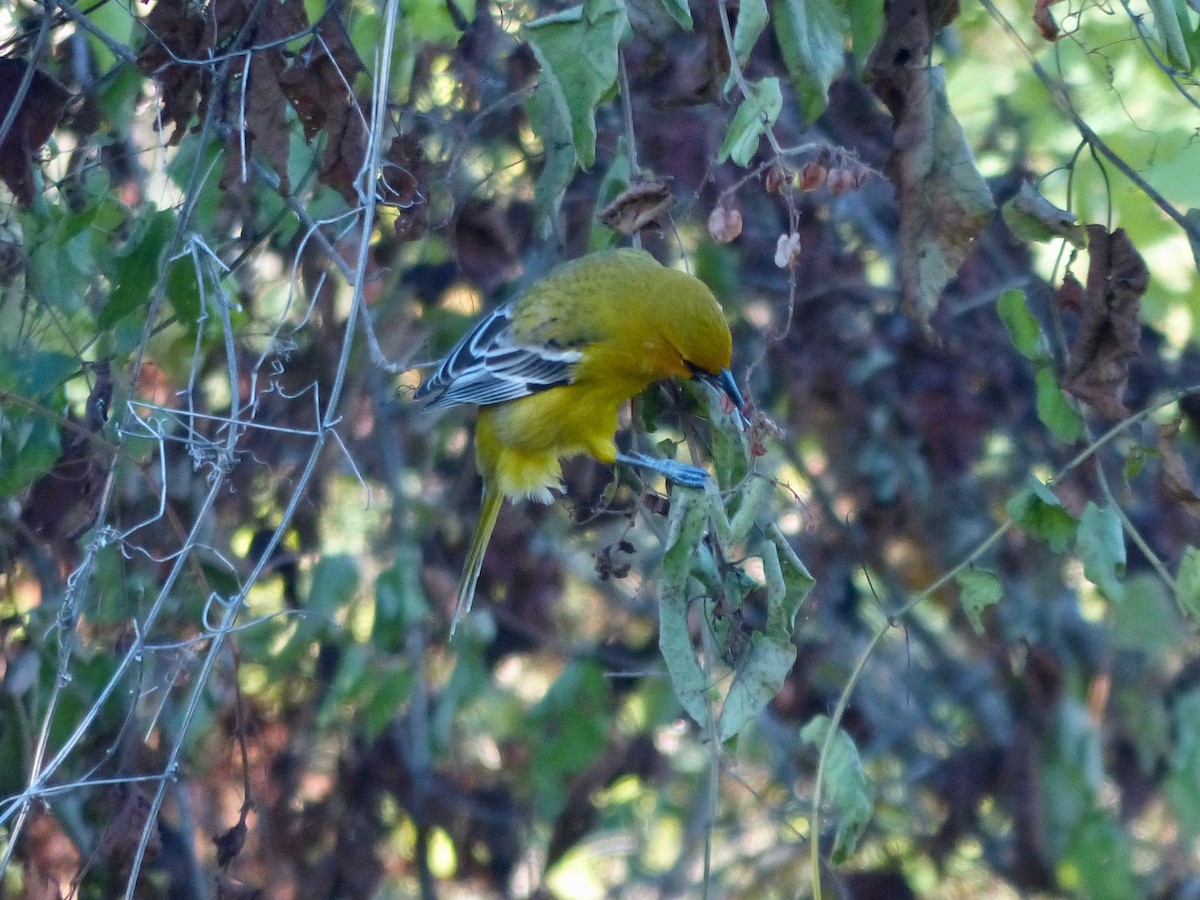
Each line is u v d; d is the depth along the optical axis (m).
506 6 10.19
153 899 10.35
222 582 10.70
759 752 13.22
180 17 7.64
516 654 11.91
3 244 8.88
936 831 12.43
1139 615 10.98
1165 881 11.87
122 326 8.97
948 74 12.01
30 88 8.02
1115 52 10.99
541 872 12.83
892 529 12.09
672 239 11.30
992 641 11.99
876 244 11.84
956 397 11.37
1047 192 11.47
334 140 7.49
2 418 8.55
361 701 11.20
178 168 9.10
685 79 9.83
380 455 11.50
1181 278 11.15
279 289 11.19
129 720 8.29
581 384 9.38
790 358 11.54
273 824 11.23
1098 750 11.49
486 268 10.48
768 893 13.12
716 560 7.11
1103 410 7.09
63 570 9.43
